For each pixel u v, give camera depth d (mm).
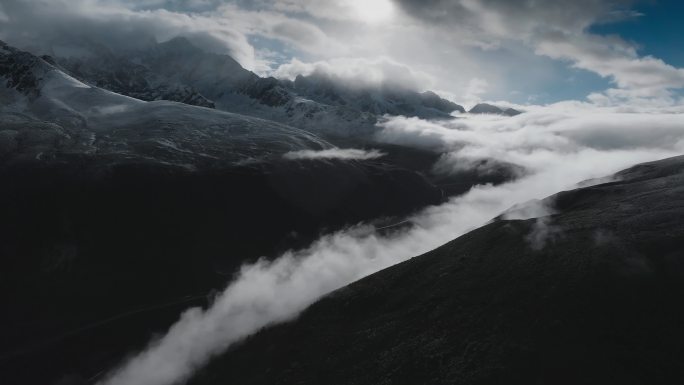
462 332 56625
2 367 112500
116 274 157250
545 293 55688
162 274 160125
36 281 149875
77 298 143000
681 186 75812
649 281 51688
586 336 47688
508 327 53125
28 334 125938
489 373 47750
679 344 44000
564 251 63500
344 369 62906
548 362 46375
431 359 54656
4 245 160750
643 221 64062
